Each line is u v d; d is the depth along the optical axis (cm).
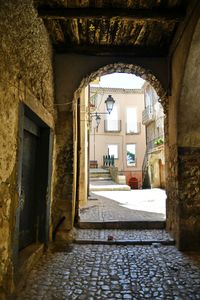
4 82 240
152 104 1827
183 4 372
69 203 474
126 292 282
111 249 427
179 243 423
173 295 276
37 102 353
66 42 477
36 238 412
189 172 435
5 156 246
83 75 495
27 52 312
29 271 329
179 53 423
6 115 246
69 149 484
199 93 418
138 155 2397
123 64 503
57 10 367
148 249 427
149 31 442
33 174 414
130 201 885
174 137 457
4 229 246
